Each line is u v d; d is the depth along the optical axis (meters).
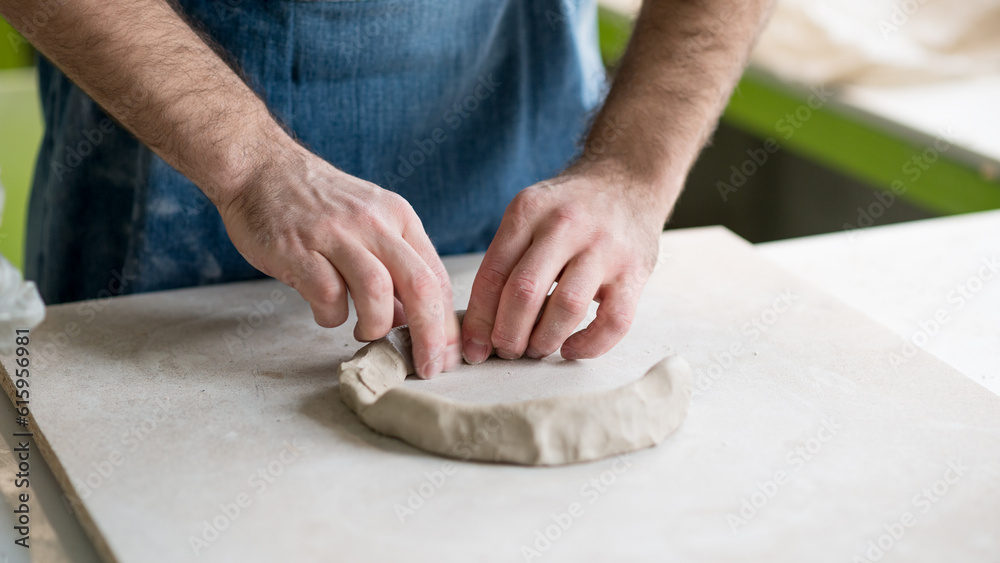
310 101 0.94
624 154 0.84
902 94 1.66
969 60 1.77
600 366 0.75
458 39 0.96
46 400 0.68
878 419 0.67
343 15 0.89
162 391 0.70
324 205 0.70
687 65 0.88
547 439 0.60
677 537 0.54
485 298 0.75
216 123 0.71
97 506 0.55
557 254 0.73
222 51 0.86
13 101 2.33
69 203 1.00
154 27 0.71
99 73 0.68
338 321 0.71
